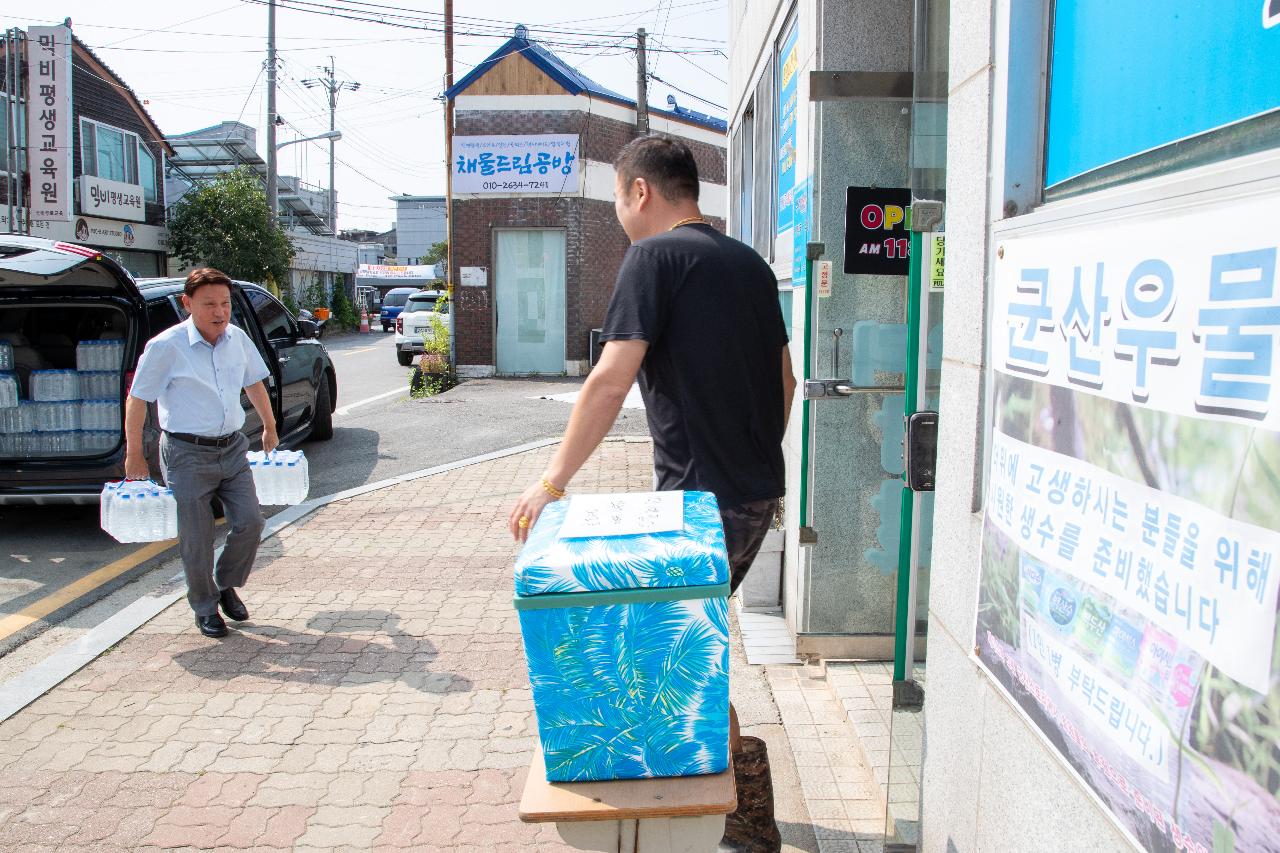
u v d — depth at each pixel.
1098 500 1.45
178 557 6.11
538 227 16.17
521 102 15.89
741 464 2.32
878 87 3.76
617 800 1.73
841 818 3.03
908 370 2.61
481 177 16.06
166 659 4.36
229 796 3.23
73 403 6.46
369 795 3.23
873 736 3.46
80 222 21.45
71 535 6.62
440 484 7.89
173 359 4.43
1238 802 1.13
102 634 4.63
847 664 4.14
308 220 42.06
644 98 16.62
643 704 1.75
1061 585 1.57
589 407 2.13
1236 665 1.12
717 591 1.69
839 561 4.12
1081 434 1.51
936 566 2.29
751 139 6.86
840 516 4.09
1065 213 1.56
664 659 1.72
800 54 4.26
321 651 4.44
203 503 4.50
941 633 2.24
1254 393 1.09
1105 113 1.54
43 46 18.06
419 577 5.52
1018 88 1.80
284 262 27.34
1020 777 1.77
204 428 4.46
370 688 4.05
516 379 16.19
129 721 3.77
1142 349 1.32
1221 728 1.16
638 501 2.00
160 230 25.08
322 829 3.04
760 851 2.49
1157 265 1.29
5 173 19.06
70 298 6.26
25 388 6.74
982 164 1.96
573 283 16.31
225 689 4.05
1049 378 1.62
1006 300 1.81
